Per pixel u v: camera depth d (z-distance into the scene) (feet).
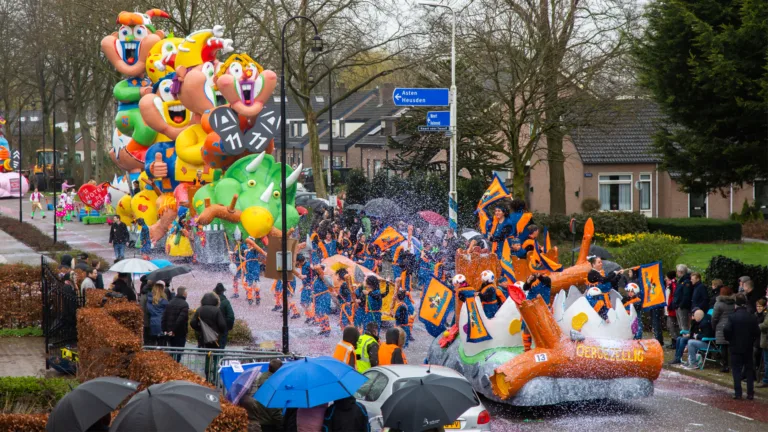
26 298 67.05
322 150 254.68
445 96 86.53
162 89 99.40
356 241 88.43
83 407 26.96
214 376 44.93
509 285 43.21
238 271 87.35
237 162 91.71
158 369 36.52
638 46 65.05
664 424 42.80
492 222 50.72
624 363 43.45
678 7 59.72
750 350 47.62
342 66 135.44
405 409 28.53
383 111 250.57
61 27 174.60
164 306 55.88
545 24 107.14
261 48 151.53
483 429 36.32
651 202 152.15
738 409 45.73
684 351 59.82
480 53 108.27
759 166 61.46
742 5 56.59
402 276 65.26
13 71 225.97
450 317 56.80
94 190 138.92
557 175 124.57
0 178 217.77
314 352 58.49
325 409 32.48
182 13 138.21
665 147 66.59
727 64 56.08
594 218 120.16
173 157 99.50
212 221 92.68
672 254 79.10
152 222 103.86
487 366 44.83
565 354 42.86
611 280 45.91
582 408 46.01
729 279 64.80
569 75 109.91
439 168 144.46
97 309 46.85
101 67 170.81
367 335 43.50
